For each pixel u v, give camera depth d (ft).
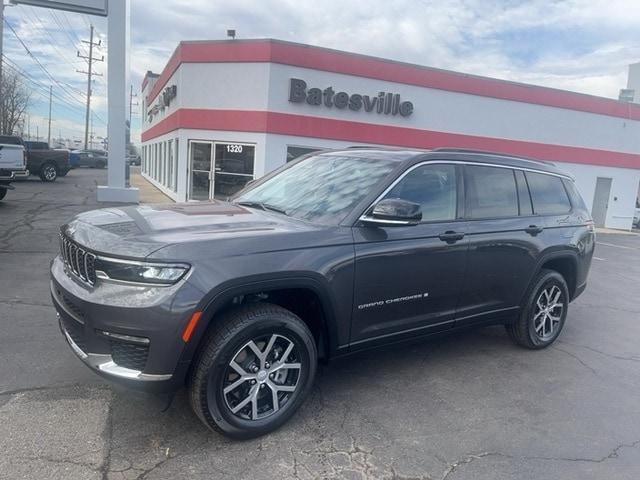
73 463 9.55
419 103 56.24
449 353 16.65
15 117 174.09
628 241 59.57
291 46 49.93
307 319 12.21
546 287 17.02
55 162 80.69
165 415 11.43
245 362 10.63
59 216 39.81
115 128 53.36
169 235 10.29
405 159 13.58
